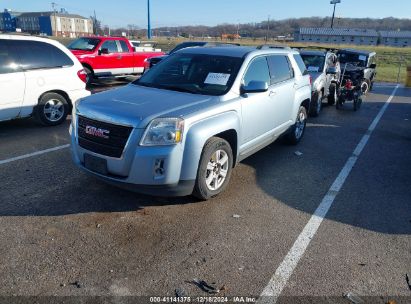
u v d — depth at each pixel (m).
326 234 3.91
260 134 5.44
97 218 3.99
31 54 7.23
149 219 4.02
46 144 6.50
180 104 4.22
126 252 3.41
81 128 4.21
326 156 6.64
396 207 4.64
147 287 2.98
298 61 7.01
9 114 6.98
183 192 4.07
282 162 6.18
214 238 3.72
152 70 5.59
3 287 2.91
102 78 14.17
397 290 3.08
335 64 12.45
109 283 3.00
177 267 3.24
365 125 9.55
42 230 3.71
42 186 4.72
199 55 5.42
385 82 22.02
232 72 4.95
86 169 4.20
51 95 7.64
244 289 3.01
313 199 4.77
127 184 3.87
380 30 94.38
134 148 3.77
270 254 3.49
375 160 6.54
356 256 3.53
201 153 4.11
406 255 3.59
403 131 8.98
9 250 3.37
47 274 3.08
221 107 4.40
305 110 7.34
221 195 4.73
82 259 3.29
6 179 4.90
